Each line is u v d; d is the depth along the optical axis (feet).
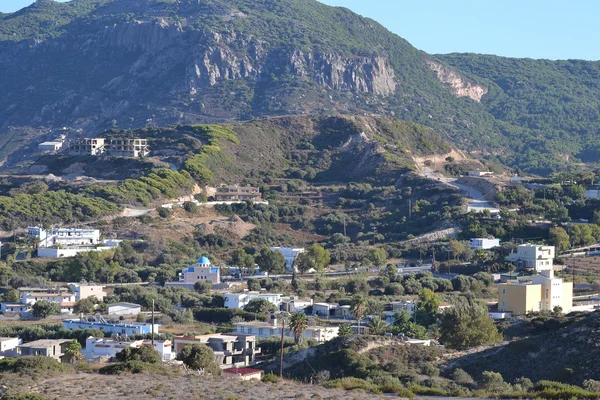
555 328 593.01
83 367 440.04
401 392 358.84
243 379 388.78
